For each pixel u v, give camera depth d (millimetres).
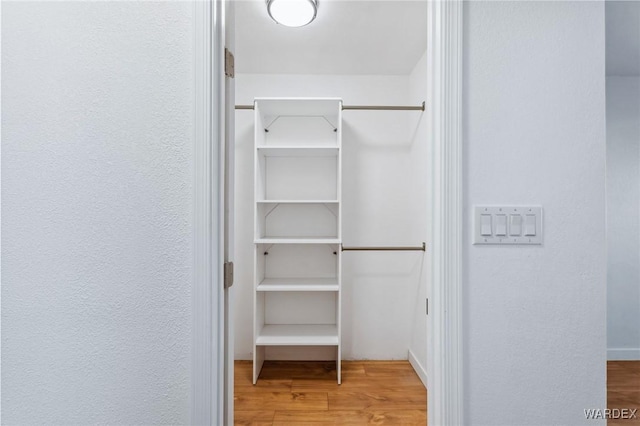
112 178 853
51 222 854
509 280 893
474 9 902
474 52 899
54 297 854
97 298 853
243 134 2541
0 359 861
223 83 905
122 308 853
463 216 891
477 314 890
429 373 944
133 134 850
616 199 2555
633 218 2547
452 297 878
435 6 922
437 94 910
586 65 908
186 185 850
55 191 854
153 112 852
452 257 879
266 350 2525
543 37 905
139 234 852
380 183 2539
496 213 891
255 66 2404
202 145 842
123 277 853
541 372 889
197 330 838
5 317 859
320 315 2523
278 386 2129
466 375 886
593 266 898
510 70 898
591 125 902
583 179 899
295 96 2527
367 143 2535
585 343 894
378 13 1769
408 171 2533
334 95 2539
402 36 1996
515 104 898
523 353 890
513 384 888
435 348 912
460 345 877
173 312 848
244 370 2359
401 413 1832
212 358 847
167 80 853
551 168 898
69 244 853
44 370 857
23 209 854
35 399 860
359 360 2508
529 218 891
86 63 854
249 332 2547
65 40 854
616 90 2568
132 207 851
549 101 899
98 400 854
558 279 896
